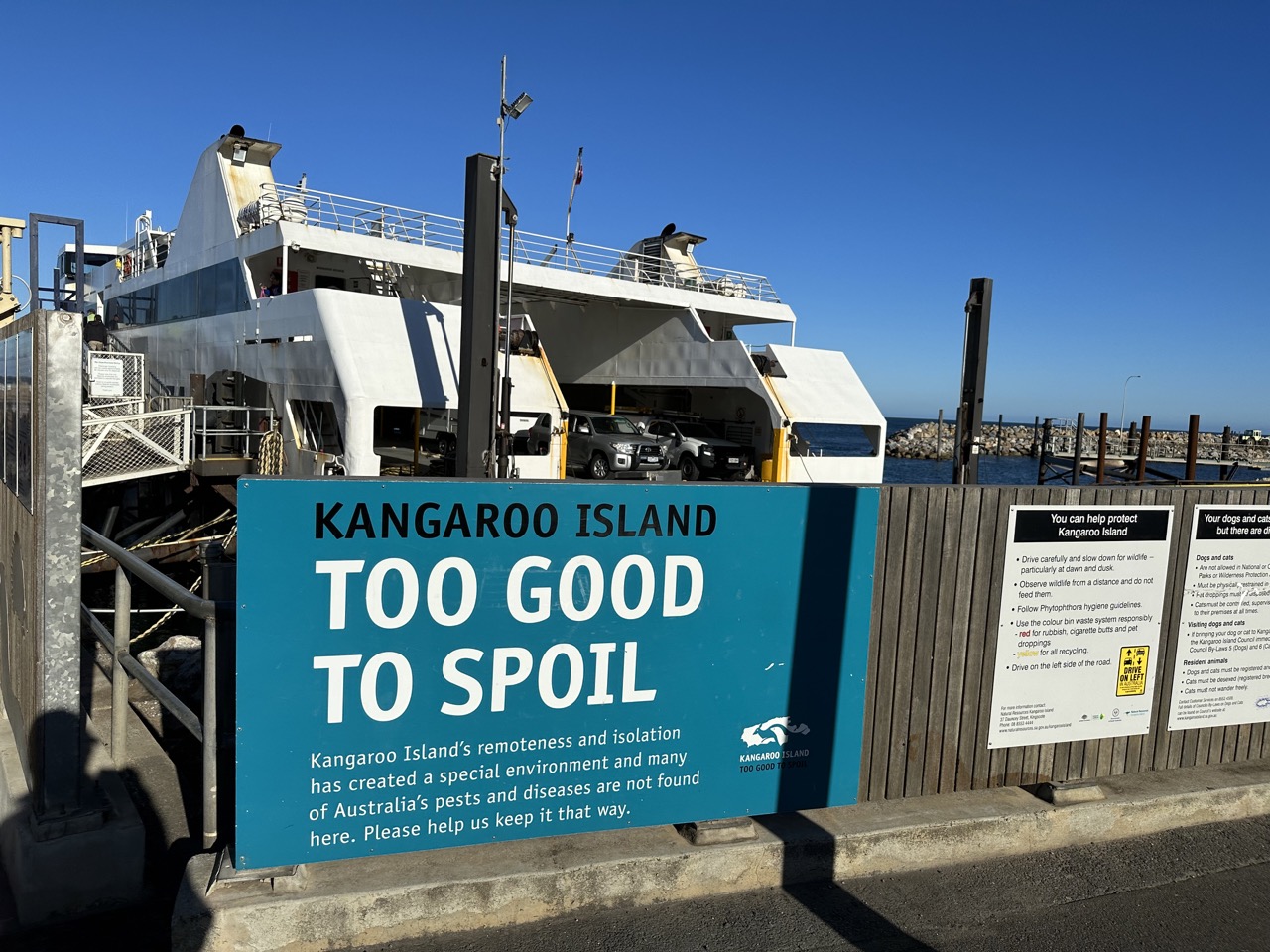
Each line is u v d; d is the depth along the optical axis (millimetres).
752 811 4027
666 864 3723
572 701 3654
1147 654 4652
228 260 20297
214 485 16766
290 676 3266
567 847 3742
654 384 23672
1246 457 29422
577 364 26203
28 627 3803
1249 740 5027
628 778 3799
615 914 3639
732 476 22078
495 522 3438
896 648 4195
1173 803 4570
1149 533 4512
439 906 3426
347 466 15547
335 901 3281
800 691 4039
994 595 4324
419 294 24531
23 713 3967
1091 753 4660
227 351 20375
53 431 3400
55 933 3395
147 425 15797
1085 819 4406
